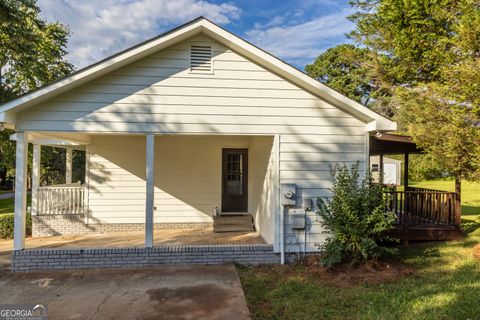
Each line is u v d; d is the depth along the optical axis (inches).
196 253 239.8
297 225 243.9
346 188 226.8
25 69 625.6
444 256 258.5
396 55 481.1
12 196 908.0
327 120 249.6
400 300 174.1
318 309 167.5
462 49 299.7
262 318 159.6
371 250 216.7
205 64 240.2
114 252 233.8
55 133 239.8
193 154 353.1
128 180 345.1
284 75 244.2
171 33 222.1
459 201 310.8
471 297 174.9
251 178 350.0
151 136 236.2
